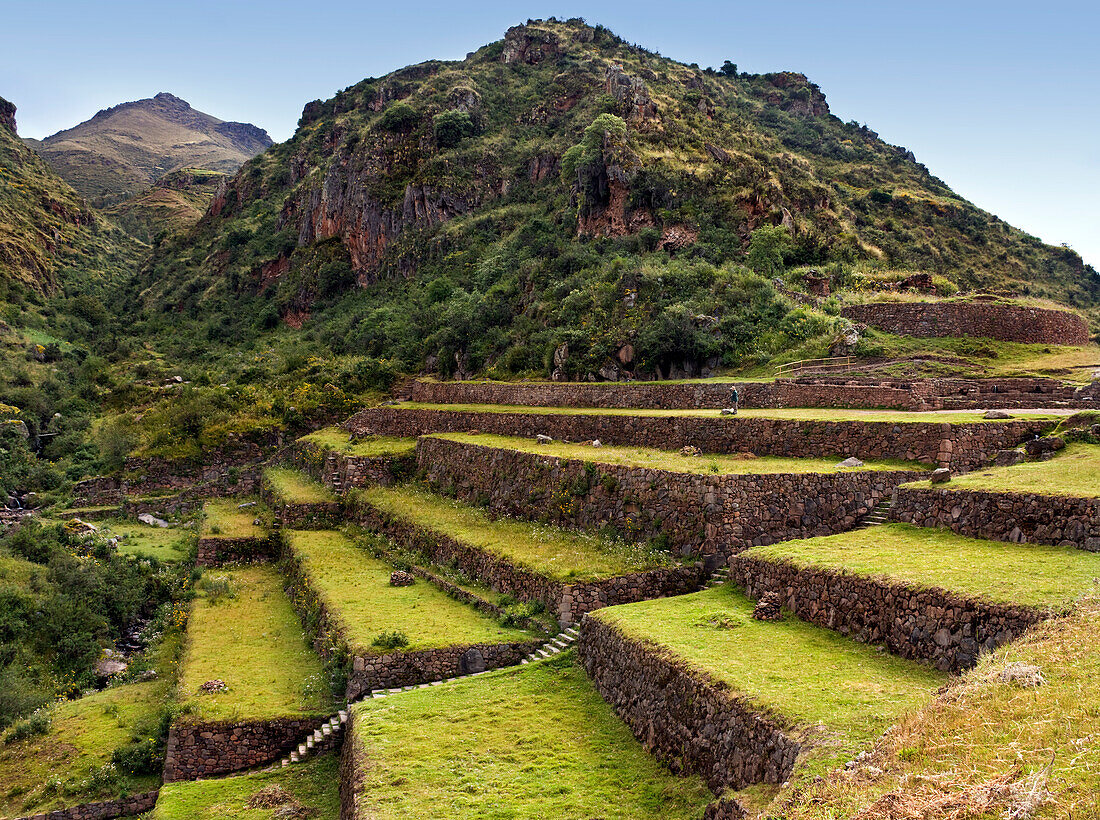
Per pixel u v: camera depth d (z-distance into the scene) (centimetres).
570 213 8094
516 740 1989
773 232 6462
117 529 5375
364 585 3494
